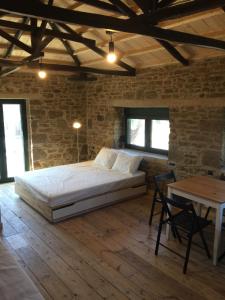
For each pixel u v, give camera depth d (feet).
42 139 21.83
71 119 23.08
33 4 6.81
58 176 17.33
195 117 15.42
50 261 10.77
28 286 6.68
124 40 14.89
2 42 15.88
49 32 12.21
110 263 10.66
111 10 9.56
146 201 17.13
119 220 14.47
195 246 11.82
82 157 24.31
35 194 15.14
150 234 12.94
